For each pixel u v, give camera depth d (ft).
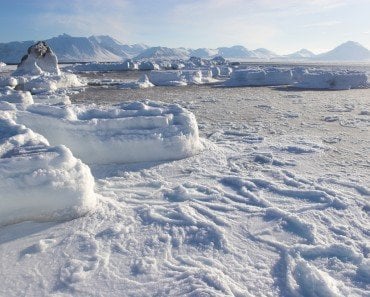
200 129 31.24
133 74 143.23
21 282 9.74
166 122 21.50
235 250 11.41
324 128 30.78
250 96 58.49
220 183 17.60
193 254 11.18
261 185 17.13
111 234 12.18
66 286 9.62
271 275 10.19
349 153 22.54
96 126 20.15
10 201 12.30
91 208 13.71
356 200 15.05
